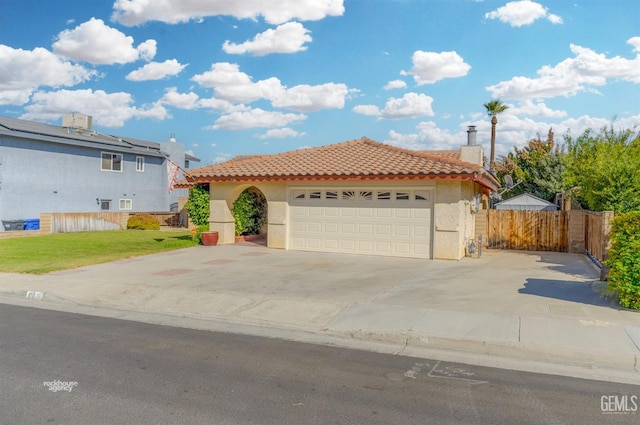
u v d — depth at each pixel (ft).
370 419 15.72
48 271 45.34
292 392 18.01
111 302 34.40
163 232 92.84
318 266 48.19
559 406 17.04
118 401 16.98
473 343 23.81
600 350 22.16
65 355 22.31
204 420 15.49
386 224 56.03
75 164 102.89
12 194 91.56
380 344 24.94
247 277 42.06
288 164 63.10
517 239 68.18
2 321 29.09
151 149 121.29
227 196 67.15
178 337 25.88
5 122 94.22
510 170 130.62
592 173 60.39
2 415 15.74
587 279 40.68
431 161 55.98
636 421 15.90
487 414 16.28
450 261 52.16
